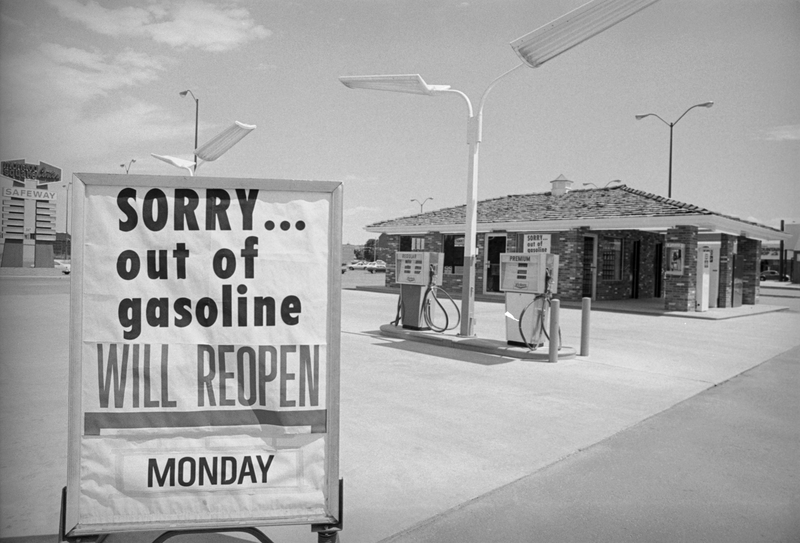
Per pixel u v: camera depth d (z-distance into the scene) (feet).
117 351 9.90
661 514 13.24
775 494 14.43
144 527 9.72
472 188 36.47
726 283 67.87
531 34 29.48
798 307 76.18
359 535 12.03
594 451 17.35
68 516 9.59
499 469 15.80
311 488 10.26
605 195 77.41
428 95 36.27
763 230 72.02
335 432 10.29
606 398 23.79
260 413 10.20
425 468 15.76
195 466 10.01
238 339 10.18
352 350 34.24
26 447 16.49
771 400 23.81
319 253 10.42
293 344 10.31
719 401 23.59
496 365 30.30
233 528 9.92
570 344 38.09
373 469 15.64
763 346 39.04
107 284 9.91
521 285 33.37
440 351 34.40
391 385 25.36
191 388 10.04
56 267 147.43
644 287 81.56
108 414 9.85
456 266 83.25
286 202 10.36
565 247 69.15
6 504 13.00
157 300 10.01
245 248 10.24
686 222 58.59
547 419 20.58
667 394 24.67
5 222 141.90
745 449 17.69
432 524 12.57
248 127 41.34
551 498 13.98
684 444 18.10
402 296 40.93
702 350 36.68
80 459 9.75
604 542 11.94
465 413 21.16
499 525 12.58
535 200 85.40
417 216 94.63
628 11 27.27
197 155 51.47
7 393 22.26
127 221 9.98
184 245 10.10
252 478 10.12
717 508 13.58
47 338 34.96
